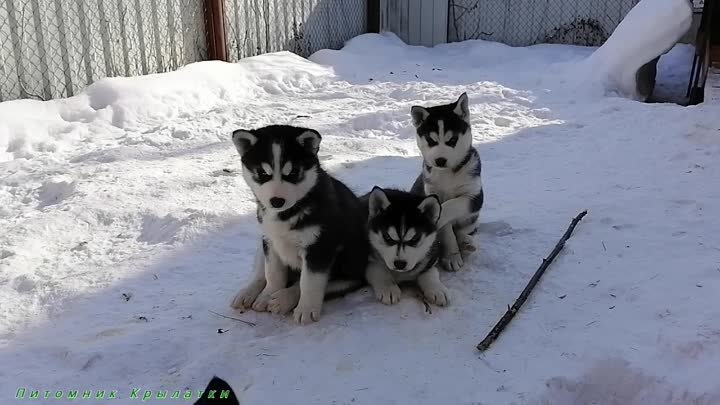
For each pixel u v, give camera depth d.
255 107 3.04
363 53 4.32
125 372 1.20
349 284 1.42
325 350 1.24
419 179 1.70
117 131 2.65
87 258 1.64
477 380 1.16
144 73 3.15
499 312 1.36
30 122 2.50
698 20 4.25
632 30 3.31
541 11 4.78
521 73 3.88
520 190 2.01
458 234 1.59
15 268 1.57
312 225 1.28
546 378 1.15
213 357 1.22
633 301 1.37
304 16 4.21
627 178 2.06
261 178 1.25
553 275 1.48
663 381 1.15
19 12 2.53
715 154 2.21
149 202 1.90
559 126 2.69
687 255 1.53
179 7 3.29
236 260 1.61
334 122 2.80
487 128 2.71
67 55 2.75
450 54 4.57
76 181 2.07
